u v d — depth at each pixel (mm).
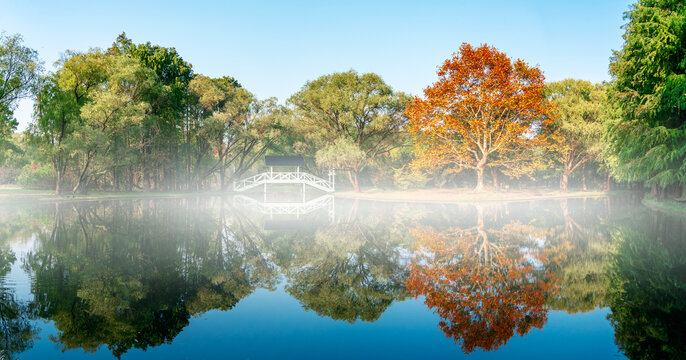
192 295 6461
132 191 38250
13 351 4371
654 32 17469
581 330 4887
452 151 30953
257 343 4645
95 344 4590
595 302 5914
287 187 55688
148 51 38688
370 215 19250
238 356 4273
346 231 13641
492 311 5648
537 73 28250
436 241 11398
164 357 4262
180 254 9656
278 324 5246
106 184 39250
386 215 19250
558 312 5527
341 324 5242
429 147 32812
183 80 42031
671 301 5883
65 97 28422
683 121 19266
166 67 40156
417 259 9023
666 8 18156
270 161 42969
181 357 4266
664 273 7527
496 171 37312
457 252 9742
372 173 47156
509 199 29250
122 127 30031
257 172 55938
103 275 7609
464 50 28719
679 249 9875
